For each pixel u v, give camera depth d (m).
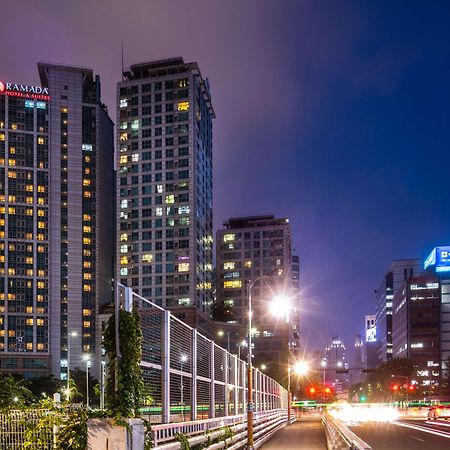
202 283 180.00
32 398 16.59
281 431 48.66
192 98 178.88
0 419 11.89
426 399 171.50
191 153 176.25
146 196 177.00
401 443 33.56
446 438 37.81
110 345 12.90
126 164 179.88
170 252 172.62
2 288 199.50
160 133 179.12
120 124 182.25
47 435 11.71
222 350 26.70
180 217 173.75
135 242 175.38
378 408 159.88
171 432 15.52
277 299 43.81
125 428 11.54
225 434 22.86
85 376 150.25
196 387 20.38
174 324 17.80
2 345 196.38
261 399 42.44
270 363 181.00
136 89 182.88
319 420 82.00
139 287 172.75
